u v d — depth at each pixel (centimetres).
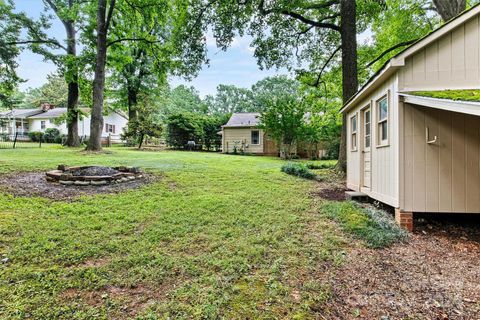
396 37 1220
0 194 532
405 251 348
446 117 425
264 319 213
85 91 1831
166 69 1648
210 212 479
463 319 220
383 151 501
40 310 217
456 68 424
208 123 2409
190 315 216
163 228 400
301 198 599
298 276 278
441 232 421
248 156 1855
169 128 2275
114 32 1602
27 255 304
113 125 3172
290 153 1780
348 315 222
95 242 345
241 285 259
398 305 237
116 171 739
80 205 494
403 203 429
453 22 414
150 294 244
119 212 465
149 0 1462
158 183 700
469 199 422
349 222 424
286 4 967
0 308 217
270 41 1178
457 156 423
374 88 543
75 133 1820
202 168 962
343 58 923
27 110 3322
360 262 313
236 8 1052
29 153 1237
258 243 356
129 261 300
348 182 736
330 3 1029
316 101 1523
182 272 281
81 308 222
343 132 941
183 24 1134
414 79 428
